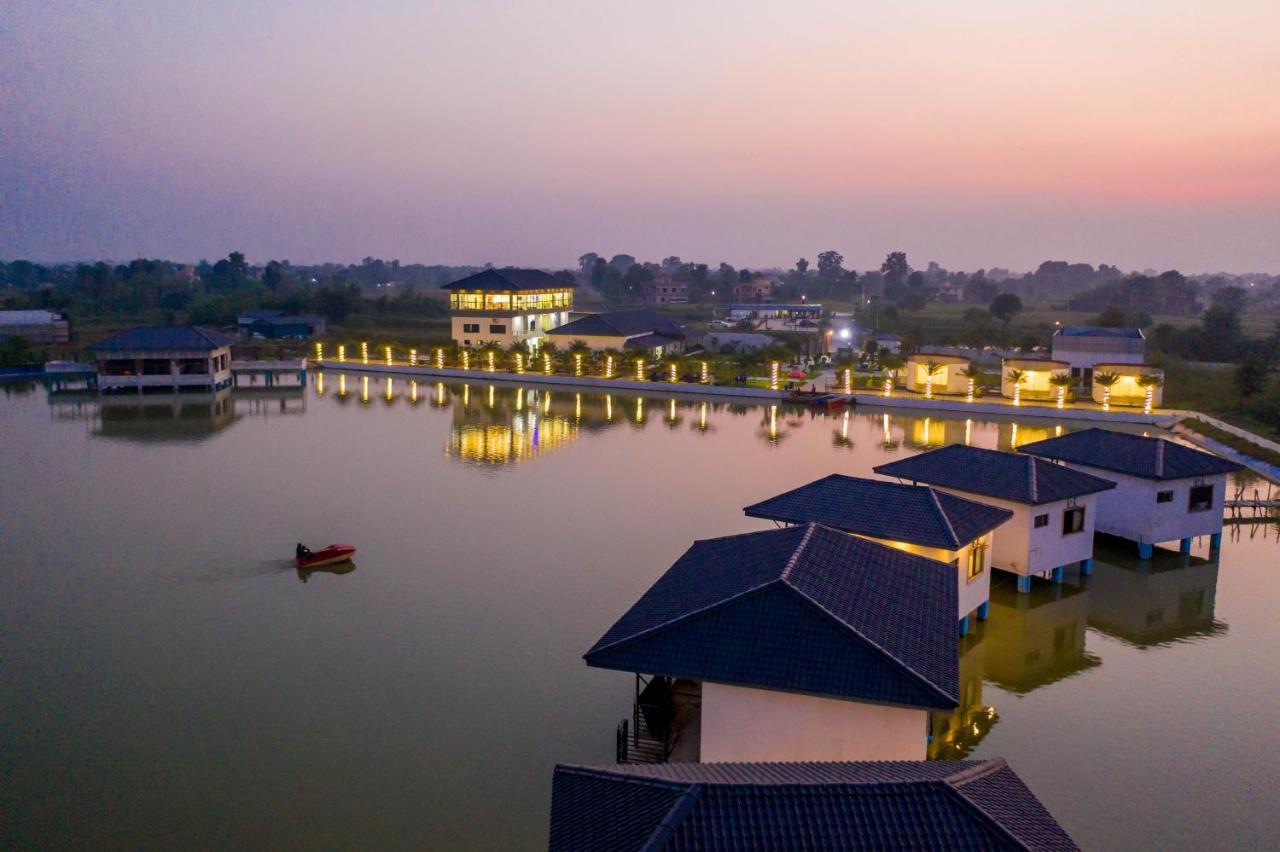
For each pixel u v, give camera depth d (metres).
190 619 25.80
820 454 48.38
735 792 10.66
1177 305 189.12
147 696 21.20
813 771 12.05
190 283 192.75
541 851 15.71
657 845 9.93
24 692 21.33
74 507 37.09
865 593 17.28
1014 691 21.47
